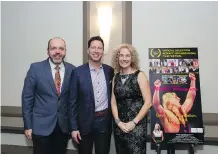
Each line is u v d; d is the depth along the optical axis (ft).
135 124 6.63
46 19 9.25
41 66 7.37
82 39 8.94
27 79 7.35
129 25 8.64
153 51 8.16
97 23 8.84
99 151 7.22
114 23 8.77
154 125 7.62
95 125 7.10
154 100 7.82
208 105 8.34
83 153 7.22
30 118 7.32
